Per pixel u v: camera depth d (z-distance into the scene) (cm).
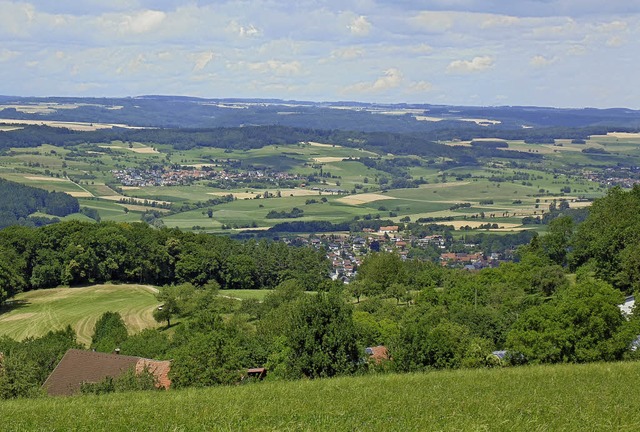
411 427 2647
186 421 2839
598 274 8806
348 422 2745
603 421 2691
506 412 2875
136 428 2767
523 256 11475
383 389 3584
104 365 5256
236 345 5747
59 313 11106
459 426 2647
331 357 4462
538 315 5106
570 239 11012
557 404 3023
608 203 11019
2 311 11350
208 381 4622
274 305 10312
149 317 10738
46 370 6606
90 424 2855
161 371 5088
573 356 4919
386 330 7125
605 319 4934
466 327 6988
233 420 2838
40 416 3036
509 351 5138
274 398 3366
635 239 8644
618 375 3891
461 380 3869
